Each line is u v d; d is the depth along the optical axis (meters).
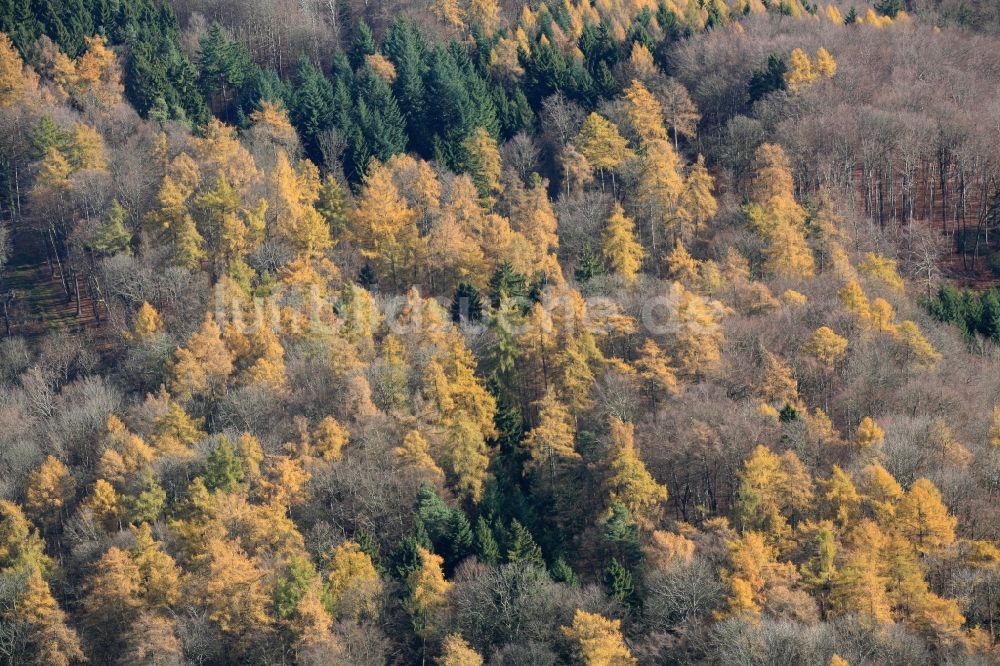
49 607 189.75
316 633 177.88
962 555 187.38
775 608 177.25
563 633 181.25
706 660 174.62
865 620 174.00
